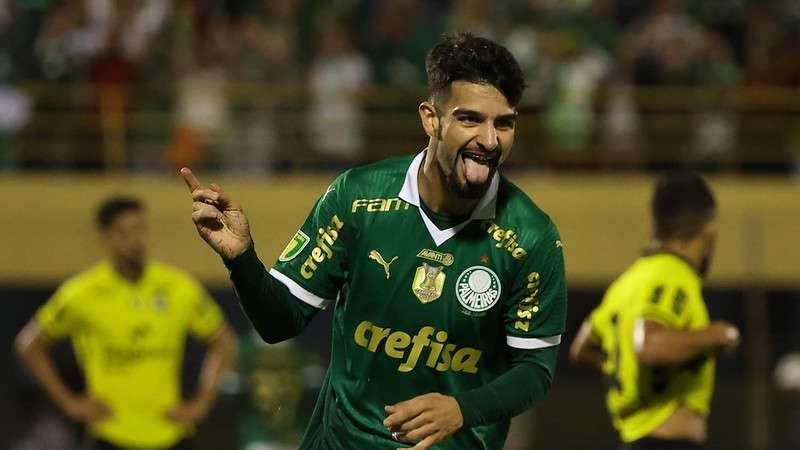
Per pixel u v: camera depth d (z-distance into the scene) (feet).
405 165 29.25
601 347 42.91
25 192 81.25
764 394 80.53
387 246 28.81
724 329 37.93
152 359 58.34
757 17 89.45
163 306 58.65
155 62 83.71
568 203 82.74
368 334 29.25
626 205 82.74
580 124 83.82
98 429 57.72
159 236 81.10
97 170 82.94
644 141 84.79
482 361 29.32
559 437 88.33
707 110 84.94
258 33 85.56
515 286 28.91
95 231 81.30
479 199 28.53
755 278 82.02
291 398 65.16
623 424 40.63
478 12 84.99
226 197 27.35
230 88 84.02
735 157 84.69
